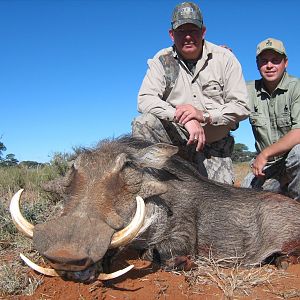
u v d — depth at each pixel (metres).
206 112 2.20
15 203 1.40
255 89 2.52
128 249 1.74
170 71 2.35
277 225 1.94
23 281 1.46
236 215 1.91
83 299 1.35
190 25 2.26
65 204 1.53
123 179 1.57
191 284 1.56
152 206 1.70
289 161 2.29
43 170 3.35
